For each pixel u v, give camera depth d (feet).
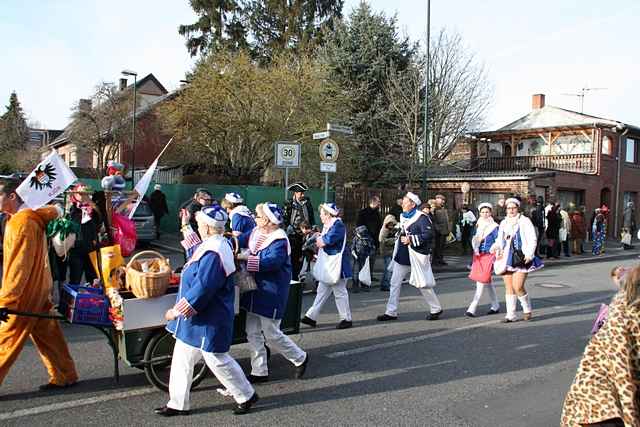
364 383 17.52
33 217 15.12
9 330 14.85
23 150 137.69
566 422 9.36
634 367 8.66
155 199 61.52
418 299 32.32
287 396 16.24
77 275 25.61
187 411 14.62
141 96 134.72
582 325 26.23
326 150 37.99
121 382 16.98
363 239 34.40
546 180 79.87
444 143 76.38
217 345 13.99
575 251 64.75
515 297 26.78
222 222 14.03
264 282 16.92
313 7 108.78
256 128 69.10
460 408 15.58
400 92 75.41
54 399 15.52
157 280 15.21
